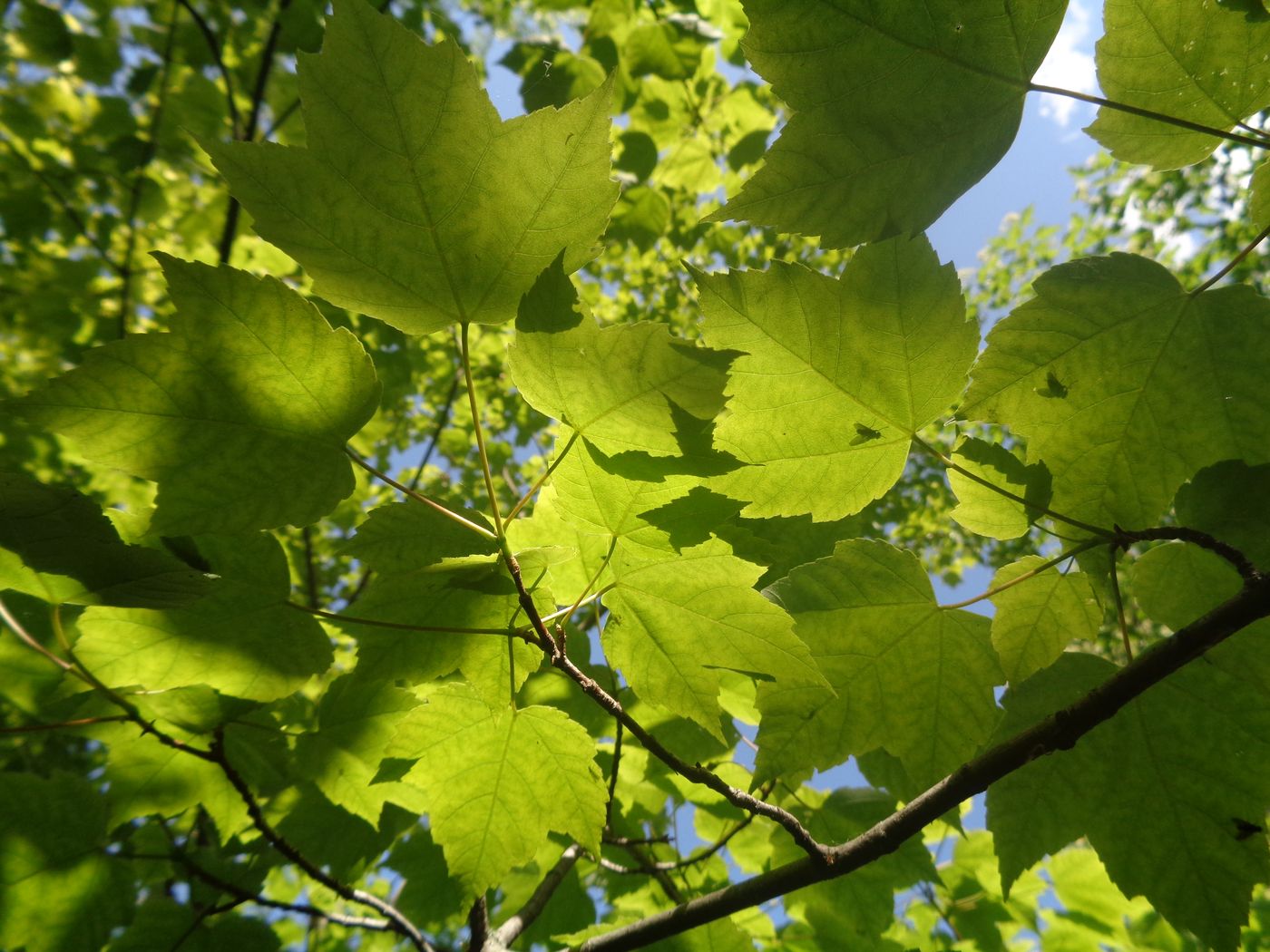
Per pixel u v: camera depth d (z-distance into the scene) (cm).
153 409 25
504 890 58
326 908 69
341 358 26
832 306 29
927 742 33
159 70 110
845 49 25
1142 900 59
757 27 25
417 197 25
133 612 33
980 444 31
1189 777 30
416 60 24
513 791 31
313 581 117
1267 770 29
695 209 134
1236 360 29
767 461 31
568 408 25
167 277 24
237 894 41
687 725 45
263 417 26
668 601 29
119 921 41
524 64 79
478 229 25
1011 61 25
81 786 41
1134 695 26
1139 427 30
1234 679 30
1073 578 31
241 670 34
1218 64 27
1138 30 27
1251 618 26
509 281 26
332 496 26
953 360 30
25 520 26
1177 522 31
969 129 26
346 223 25
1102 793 31
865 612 33
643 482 26
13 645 37
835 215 27
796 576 33
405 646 28
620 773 50
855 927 52
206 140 24
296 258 25
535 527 30
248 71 113
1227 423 30
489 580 26
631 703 44
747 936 45
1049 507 31
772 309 30
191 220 120
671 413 24
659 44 87
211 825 53
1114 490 31
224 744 39
